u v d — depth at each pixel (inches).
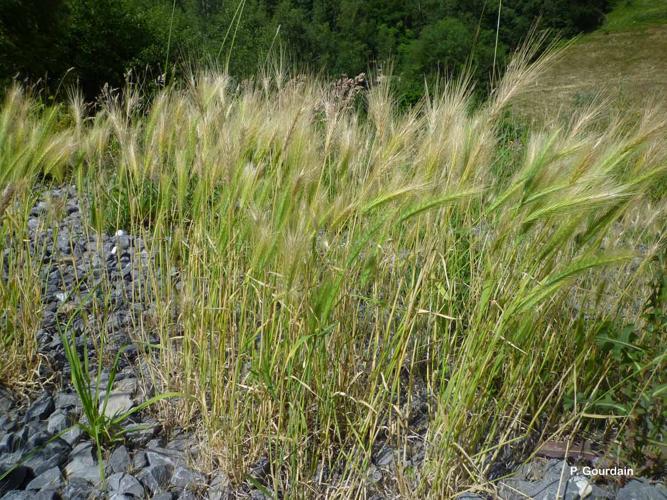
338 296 102.0
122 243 201.5
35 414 120.9
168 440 118.5
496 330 96.1
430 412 109.1
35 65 522.3
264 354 102.4
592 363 117.2
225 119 128.6
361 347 118.7
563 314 120.6
